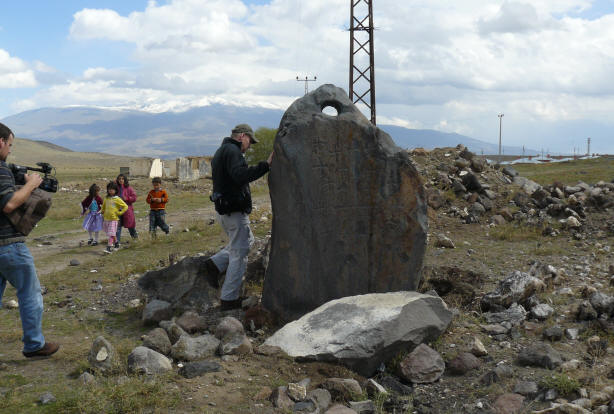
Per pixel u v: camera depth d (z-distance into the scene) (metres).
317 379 4.31
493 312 6.18
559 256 9.43
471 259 9.28
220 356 4.75
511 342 5.22
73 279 8.93
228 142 6.05
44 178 4.77
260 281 7.62
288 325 5.05
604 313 5.75
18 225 4.43
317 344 4.66
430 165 16.06
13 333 5.55
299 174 5.80
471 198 13.84
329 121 5.77
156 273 6.95
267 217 14.84
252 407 3.74
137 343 5.23
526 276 6.58
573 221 11.70
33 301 4.64
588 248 10.02
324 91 6.02
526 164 63.53
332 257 5.82
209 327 5.83
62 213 20.84
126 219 12.99
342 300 5.28
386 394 4.10
